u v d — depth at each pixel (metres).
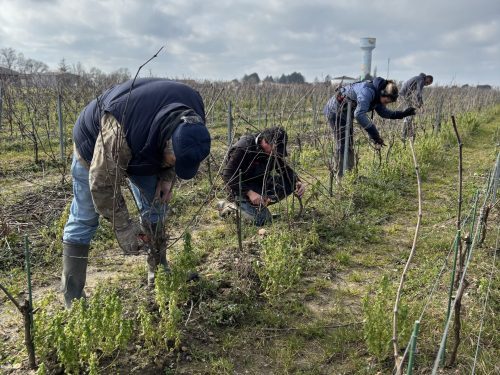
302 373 2.94
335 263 4.43
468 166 8.62
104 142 2.77
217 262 4.21
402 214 5.86
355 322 3.42
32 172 8.02
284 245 3.80
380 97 6.57
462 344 3.10
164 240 3.44
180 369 2.96
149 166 2.96
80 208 3.22
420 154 8.18
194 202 6.17
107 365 2.88
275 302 3.64
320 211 5.60
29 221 5.43
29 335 2.75
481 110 20.64
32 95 13.27
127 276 4.13
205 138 2.72
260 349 3.18
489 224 5.18
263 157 5.08
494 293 3.66
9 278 4.11
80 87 14.41
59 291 3.95
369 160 8.12
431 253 4.62
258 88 20.70
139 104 2.79
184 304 3.50
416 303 3.57
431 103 15.52
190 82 16.69
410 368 2.01
